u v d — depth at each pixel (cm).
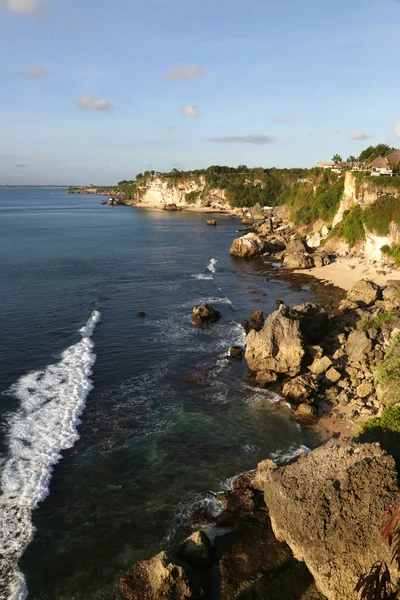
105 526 2275
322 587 1808
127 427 3136
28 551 2114
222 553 2102
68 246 11412
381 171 9531
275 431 3109
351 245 9138
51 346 4506
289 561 2017
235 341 4788
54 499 2441
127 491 2519
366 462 2031
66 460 2761
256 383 3825
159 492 2512
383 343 4112
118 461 2773
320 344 4538
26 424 3075
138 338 4841
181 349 4553
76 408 3322
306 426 3166
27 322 5212
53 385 3659
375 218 8525
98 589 1938
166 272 8362
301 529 1912
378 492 1906
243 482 2545
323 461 2145
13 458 2720
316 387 3556
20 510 2339
